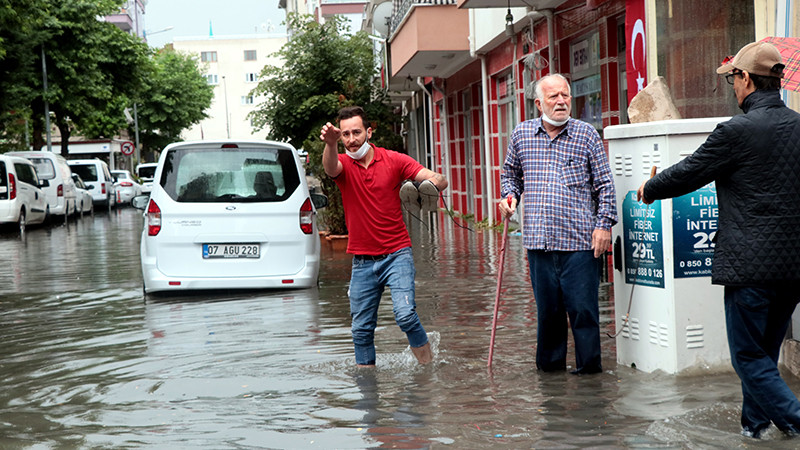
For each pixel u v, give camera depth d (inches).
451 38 875.4
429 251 638.5
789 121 183.5
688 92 368.2
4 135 1803.6
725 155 183.6
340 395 239.0
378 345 307.9
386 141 1193.4
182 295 453.1
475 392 236.5
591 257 251.1
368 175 266.4
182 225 450.0
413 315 269.4
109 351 314.0
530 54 662.5
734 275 183.8
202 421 217.8
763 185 181.8
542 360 258.5
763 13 282.8
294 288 459.5
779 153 181.5
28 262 661.3
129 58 1795.0
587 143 250.2
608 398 223.8
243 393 245.3
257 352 301.4
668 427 195.6
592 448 185.0
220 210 450.3
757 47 186.5
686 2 364.5
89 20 1722.4
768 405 185.0
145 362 292.4
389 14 1148.5
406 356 287.0
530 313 359.9
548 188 250.8
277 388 249.6
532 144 254.2
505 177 262.2
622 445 185.9
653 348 249.4
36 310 421.1
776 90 187.8
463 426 204.7
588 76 599.2
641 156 248.2
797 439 185.3
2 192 1026.1
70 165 1585.9
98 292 477.7
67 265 629.6
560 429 199.2
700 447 182.5
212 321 369.1
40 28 1633.9
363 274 271.7
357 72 1214.9
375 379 256.5
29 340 343.3
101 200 1585.9
